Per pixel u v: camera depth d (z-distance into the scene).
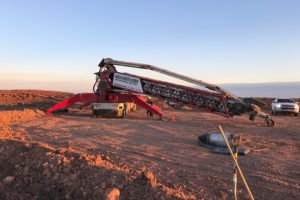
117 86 20.44
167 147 11.41
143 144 11.87
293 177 8.11
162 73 18.84
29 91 51.00
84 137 12.98
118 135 13.75
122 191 6.25
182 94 19.09
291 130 17.05
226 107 18.17
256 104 18.12
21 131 14.05
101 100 21.30
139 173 7.32
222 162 9.38
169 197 6.05
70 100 21.91
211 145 11.31
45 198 6.53
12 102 35.00
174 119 21.31
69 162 7.35
